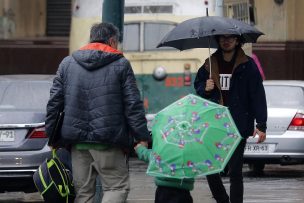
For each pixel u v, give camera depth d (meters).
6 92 20.75
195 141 12.34
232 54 17.20
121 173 14.19
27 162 19.08
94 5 30.50
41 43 46.84
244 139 17.03
